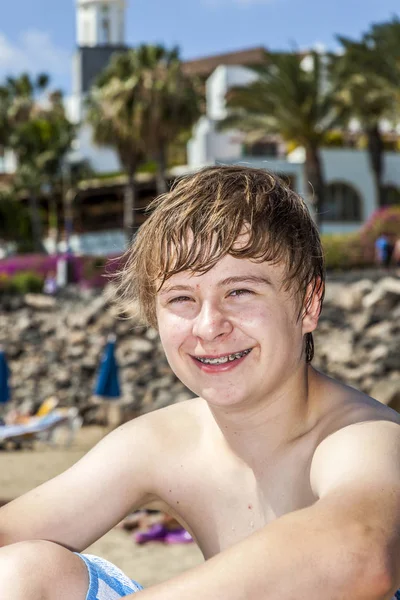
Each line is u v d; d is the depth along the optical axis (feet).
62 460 41.83
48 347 61.62
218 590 3.29
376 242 77.56
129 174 124.47
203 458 4.92
